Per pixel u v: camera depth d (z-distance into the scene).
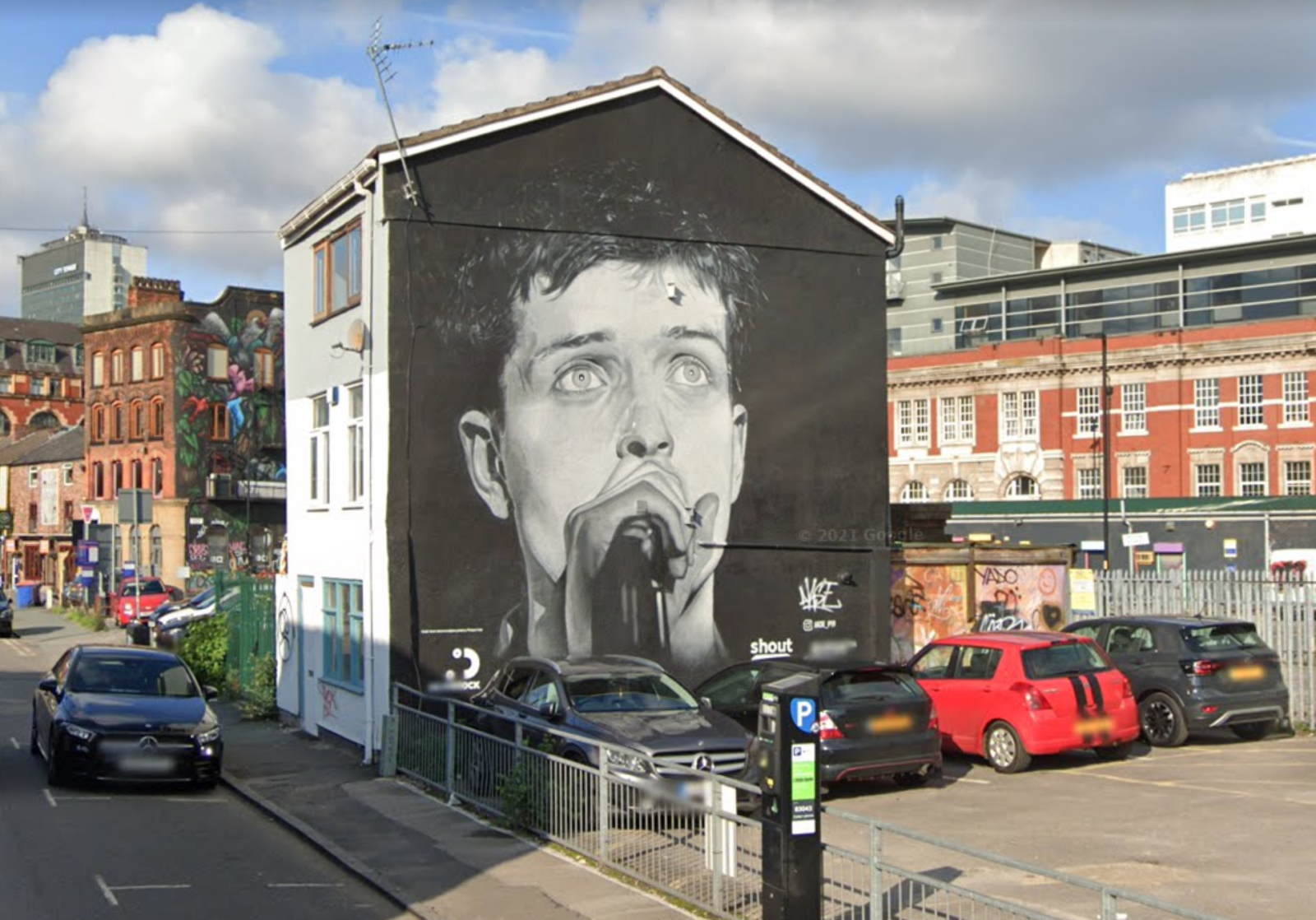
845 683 14.27
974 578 23.38
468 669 17.95
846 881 10.05
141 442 60.62
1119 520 51.25
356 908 10.00
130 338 61.34
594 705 13.69
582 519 18.81
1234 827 12.17
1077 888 10.01
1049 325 69.88
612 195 19.42
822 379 20.58
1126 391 60.34
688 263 19.86
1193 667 17.19
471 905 9.78
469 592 18.08
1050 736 15.37
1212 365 57.91
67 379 103.06
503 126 18.64
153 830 13.05
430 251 18.20
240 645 26.16
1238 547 48.22
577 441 18.89
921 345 75.31
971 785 14.92
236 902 10.11
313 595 21.02
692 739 12.65
